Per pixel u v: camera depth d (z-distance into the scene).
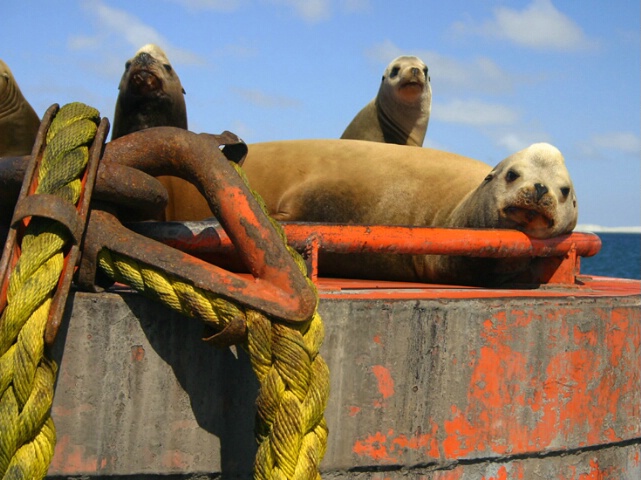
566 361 3.54
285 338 2.77
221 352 3.03
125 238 2.88
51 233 2.73
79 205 2.82
